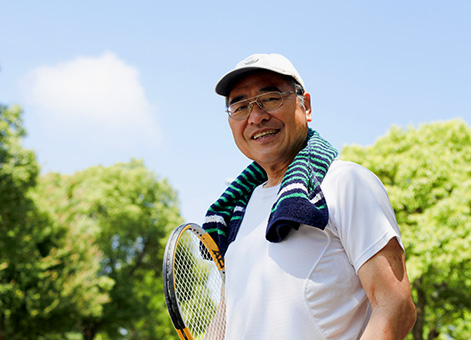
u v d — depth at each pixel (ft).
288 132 6.32
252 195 6.83
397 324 4.85
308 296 5.27
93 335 96.07
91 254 75.87
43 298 67.41
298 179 5.56
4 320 67.97
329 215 5.41
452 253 49.62
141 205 109.09
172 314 6.39
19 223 62.54
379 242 5.06
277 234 5.49
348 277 5.32
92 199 101.55
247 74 6.39
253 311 5.55
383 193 5.41
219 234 7.02
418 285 55.21
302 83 6.55
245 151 6.71
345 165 5.64
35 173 60.03
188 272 6.94
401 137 59.62
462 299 57.82
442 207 50.90
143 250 109.29
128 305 98.43
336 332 5.23
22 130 59.72
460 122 59.00
